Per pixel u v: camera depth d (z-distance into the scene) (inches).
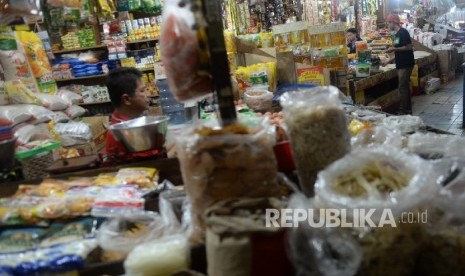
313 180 40.9
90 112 239.1
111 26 219.6
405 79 251.6
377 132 58.0
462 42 444.5
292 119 41.0
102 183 53.7
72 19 109.7
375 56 247.1
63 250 41.2
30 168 66.9
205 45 40.3
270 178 37.5
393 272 31.1
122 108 93.3
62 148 97.3
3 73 88.8
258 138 36.9
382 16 410.0
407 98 255.1
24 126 80.7
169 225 44.1
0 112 78.0
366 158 35.2
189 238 39.0
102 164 61.2
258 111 101.5
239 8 211.9
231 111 41.4
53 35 223.3
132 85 91.4
